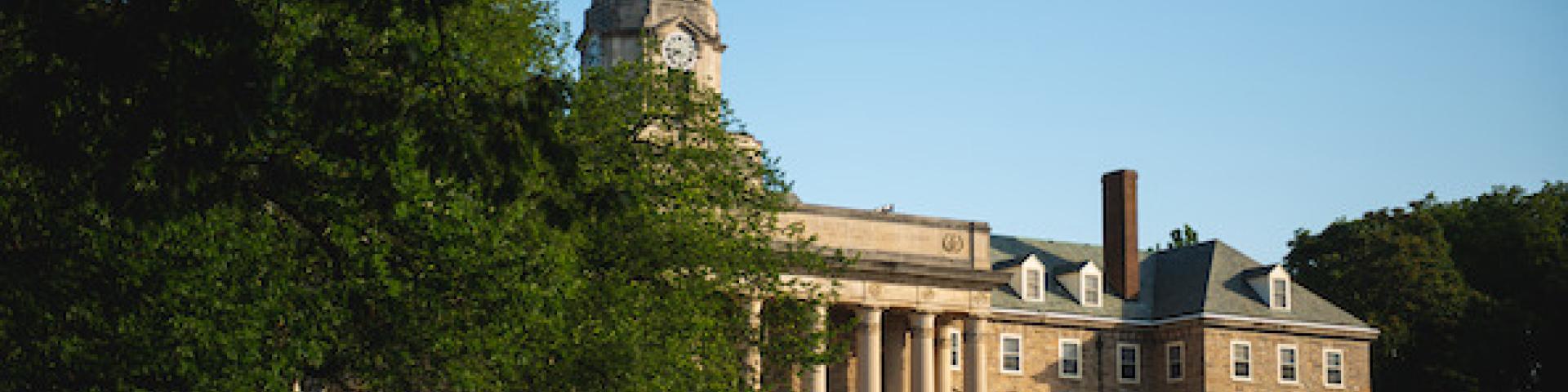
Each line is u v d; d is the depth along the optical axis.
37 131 14.44
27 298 19.80
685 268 32.56
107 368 20.66
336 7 15.27
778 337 36.44
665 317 30.64
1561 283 82.75
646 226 30.94
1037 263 71.12
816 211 61.44
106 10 14.27
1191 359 69.62
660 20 66.12
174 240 20.58
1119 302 72.88
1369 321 82.50
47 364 20.39
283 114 15.14
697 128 34.03
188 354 20.55
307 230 24.05
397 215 21.56
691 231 32.03
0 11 14.21
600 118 30.77
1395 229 86.75
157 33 13.36
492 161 14.07
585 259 29.86
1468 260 92.69
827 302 39.59
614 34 66.19
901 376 64.88
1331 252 87.81
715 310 34.22
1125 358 71.81
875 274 61.66
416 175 21.69
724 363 32.59
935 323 65.19
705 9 67.81
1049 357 70.06
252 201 19.81
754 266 34.06
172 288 20.72
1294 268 90.31
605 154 29.23
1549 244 88.56
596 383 27.56
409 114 14.11
